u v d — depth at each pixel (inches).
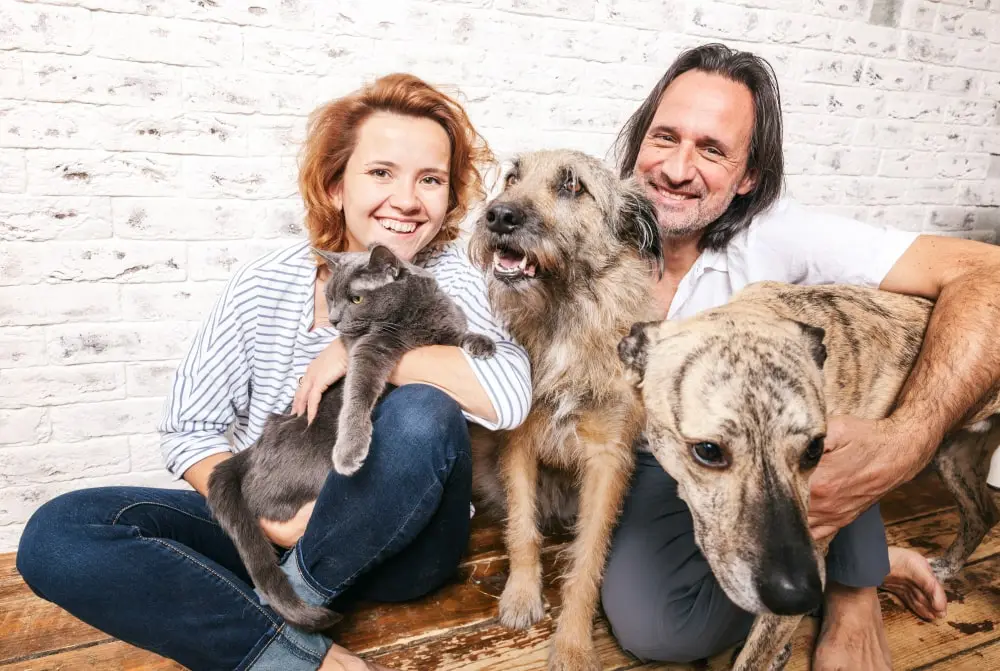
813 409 46.8
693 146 71.4
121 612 51.9
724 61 73.0
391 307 59.9
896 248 71.7
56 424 89.0
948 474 74.0
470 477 62.2
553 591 73.9
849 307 66.2
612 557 68.6
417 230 66.6
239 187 90.8
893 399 64.1
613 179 73.7
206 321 63.3
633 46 105.3
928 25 121.0
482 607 70.2
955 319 61.0
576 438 72.1
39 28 78.8
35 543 51.5
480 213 73.3
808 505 52.4
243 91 88.1
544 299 69.6
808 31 114.0
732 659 63.7
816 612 68.4
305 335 65.8
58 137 82.2
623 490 71.9
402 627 66.5
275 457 57.8
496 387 59.3
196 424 62.9
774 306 63.5
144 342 90.9
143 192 86.9
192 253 90.8
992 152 134.0
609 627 68.4
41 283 85.1
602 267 71.4
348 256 62.7
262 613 53.8
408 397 56.3
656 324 56.2
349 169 64.4
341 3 89.6
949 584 75.4
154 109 85.0
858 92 120.6
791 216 76.8
